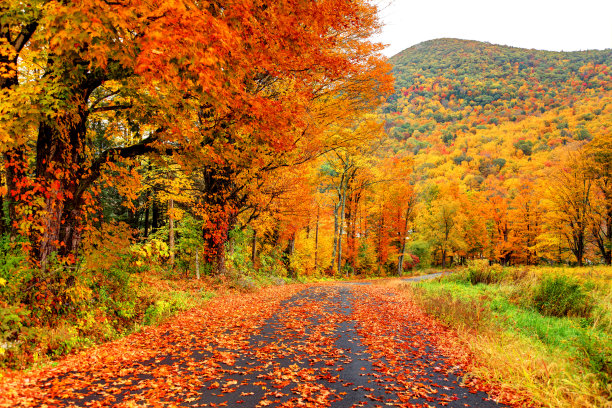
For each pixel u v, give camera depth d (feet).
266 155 46.24
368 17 37.29
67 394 14.40
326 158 95.66
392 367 19.31
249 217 67.26
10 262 20.75
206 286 47.32
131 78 22.39
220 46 16.60
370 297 49.80
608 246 99.66
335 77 34.73
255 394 15.30
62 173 23.63
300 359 20.54
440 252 188.14
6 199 23.25
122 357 20.03
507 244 141.08
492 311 33.73
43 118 19.22
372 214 144.56
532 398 14.90
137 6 14.52
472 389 16.29
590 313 32.86
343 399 14.99
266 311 36.27
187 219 52.29
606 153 98.37
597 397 13.82
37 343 19.66
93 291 27.25
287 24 22.82
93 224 30.30
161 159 28.94
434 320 32.14
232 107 24.06
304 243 109.29
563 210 107.14
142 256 31.37
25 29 21.18
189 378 16.93
